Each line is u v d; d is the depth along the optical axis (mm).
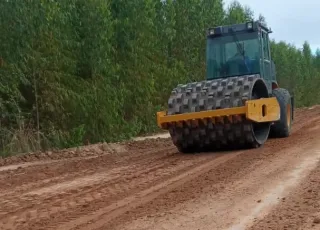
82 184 8016
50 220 5695
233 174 7902
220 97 10438
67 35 17406
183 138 10836
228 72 12266
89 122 18141
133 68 21719
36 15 15422
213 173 8133
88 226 5324
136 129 21094
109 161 10992
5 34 15141
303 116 23750
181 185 7301
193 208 5832
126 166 9922
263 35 12688
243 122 10305
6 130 15391
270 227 4895
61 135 16516
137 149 13914
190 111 10562
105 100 18625
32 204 6648
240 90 10375
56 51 16562
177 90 11078
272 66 13398
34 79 16312
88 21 18219
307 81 59219
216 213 5559
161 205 6090
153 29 23656
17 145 14945
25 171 10031
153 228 5094
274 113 11594
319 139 11867
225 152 10852
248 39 12203
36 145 15688
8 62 15406
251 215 5398
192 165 9289
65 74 17250
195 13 29891
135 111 22328
